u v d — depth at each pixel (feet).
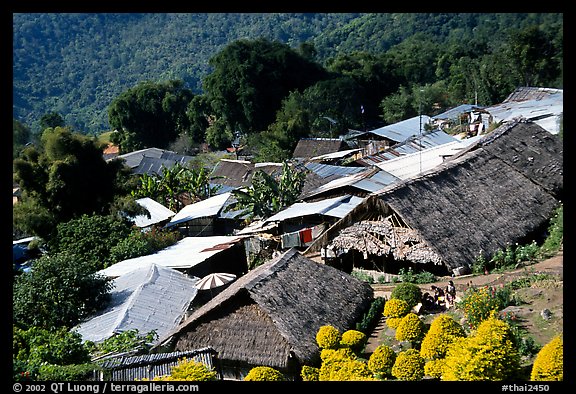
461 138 191.72
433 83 292.61
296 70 291.38
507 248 84.69
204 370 53.52
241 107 284.41
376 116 289.12
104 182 143.23
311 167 170.09
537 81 242.17
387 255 89.56
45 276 86.48
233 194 151.84
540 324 59.16
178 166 191.72
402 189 89.86
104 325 80.69
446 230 85.97
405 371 54.03
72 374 55.26
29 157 141.49
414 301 73.72
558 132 131.54
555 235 87.56
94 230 124.88
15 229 152.76
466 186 95.61
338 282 77.56
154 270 98.27
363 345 66.13
